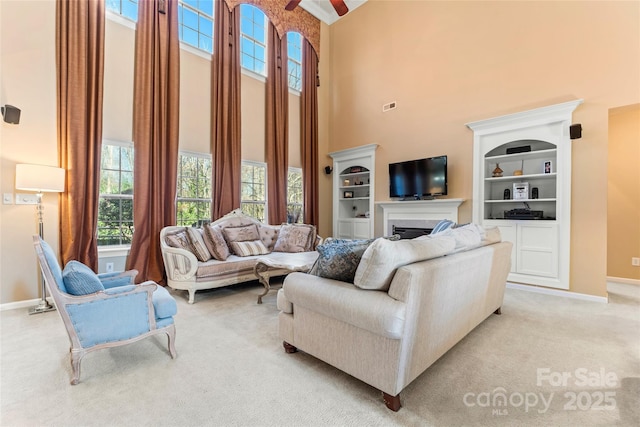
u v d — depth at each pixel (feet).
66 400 5.30
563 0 12.65
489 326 8.80
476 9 15.17
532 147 13.99
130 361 6.70
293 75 20.77
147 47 13.10
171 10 13.87
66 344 7.54
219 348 7.36
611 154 14.75
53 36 10.96
